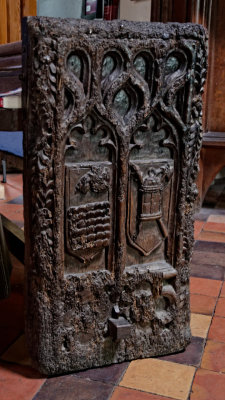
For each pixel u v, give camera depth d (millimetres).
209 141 3588
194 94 1635
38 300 1600
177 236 1726
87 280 1638
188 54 1581
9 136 2646
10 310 2115
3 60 1883
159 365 1724
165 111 1594
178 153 1667
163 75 1570
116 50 1492
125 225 1657
